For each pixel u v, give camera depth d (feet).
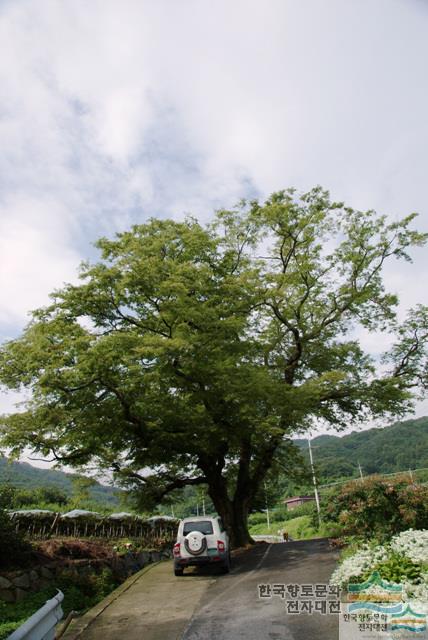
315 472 86.33
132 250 61.72
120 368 54.29
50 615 22.39
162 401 60.23
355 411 83.10
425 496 38.93
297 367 83.76
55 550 49.26
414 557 26.08
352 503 41.91
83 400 54.95
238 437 63.36
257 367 69.05
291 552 53.06
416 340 80.53
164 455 65.26
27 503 95.81
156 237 66.90
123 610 33.09
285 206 75.36
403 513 38.42
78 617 32.60
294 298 83.41
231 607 30.58
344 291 79.87
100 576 48.75
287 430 71.00
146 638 25.73
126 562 59.36
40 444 55.67
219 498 71.46
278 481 94.43
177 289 56.65
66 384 51.80
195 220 77.41
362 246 77.30
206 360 58.29
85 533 70.23
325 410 81.25
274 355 83.15
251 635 24.09
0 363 54.29
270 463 76.79
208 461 70.38
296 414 63.05
